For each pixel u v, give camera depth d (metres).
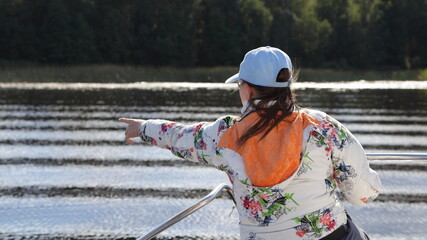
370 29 132.38
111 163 19.12
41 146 22.55
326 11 138.62
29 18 117.25
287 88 3.97
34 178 16.86
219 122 4.04
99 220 12.56
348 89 56.75
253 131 3.84
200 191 15.14
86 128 27.56
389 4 138.38
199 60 123.31
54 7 114.75
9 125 28.61
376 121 29.72
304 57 124.88
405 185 15.88
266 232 3.92
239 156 3.89
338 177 4.09
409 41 137.38
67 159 19.83
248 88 4.02
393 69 129.50
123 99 43.44
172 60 118.00
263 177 3.79
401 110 35.50
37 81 68.31
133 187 15.62
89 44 115.94
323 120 3.99
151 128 4.31
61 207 13.56
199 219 12.59
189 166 18.56
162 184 15.98
